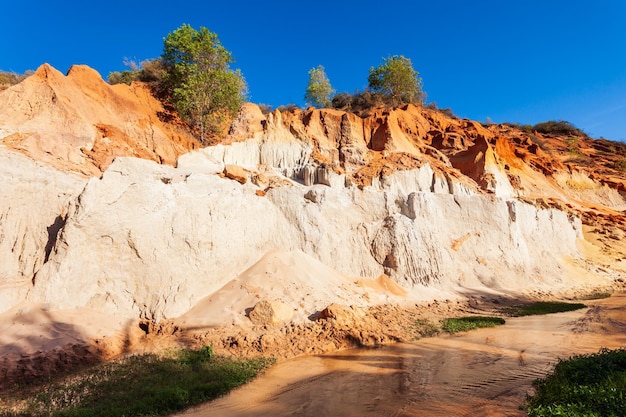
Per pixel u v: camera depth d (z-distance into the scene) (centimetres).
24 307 1330
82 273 1493
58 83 2472
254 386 1080
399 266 2255
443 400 898
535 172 4656
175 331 1489
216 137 3231
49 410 910
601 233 3878
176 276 1655
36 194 1697
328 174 2636
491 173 3562
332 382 1073
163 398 960
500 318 1844
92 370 1166
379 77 5084
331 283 1959
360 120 3612
